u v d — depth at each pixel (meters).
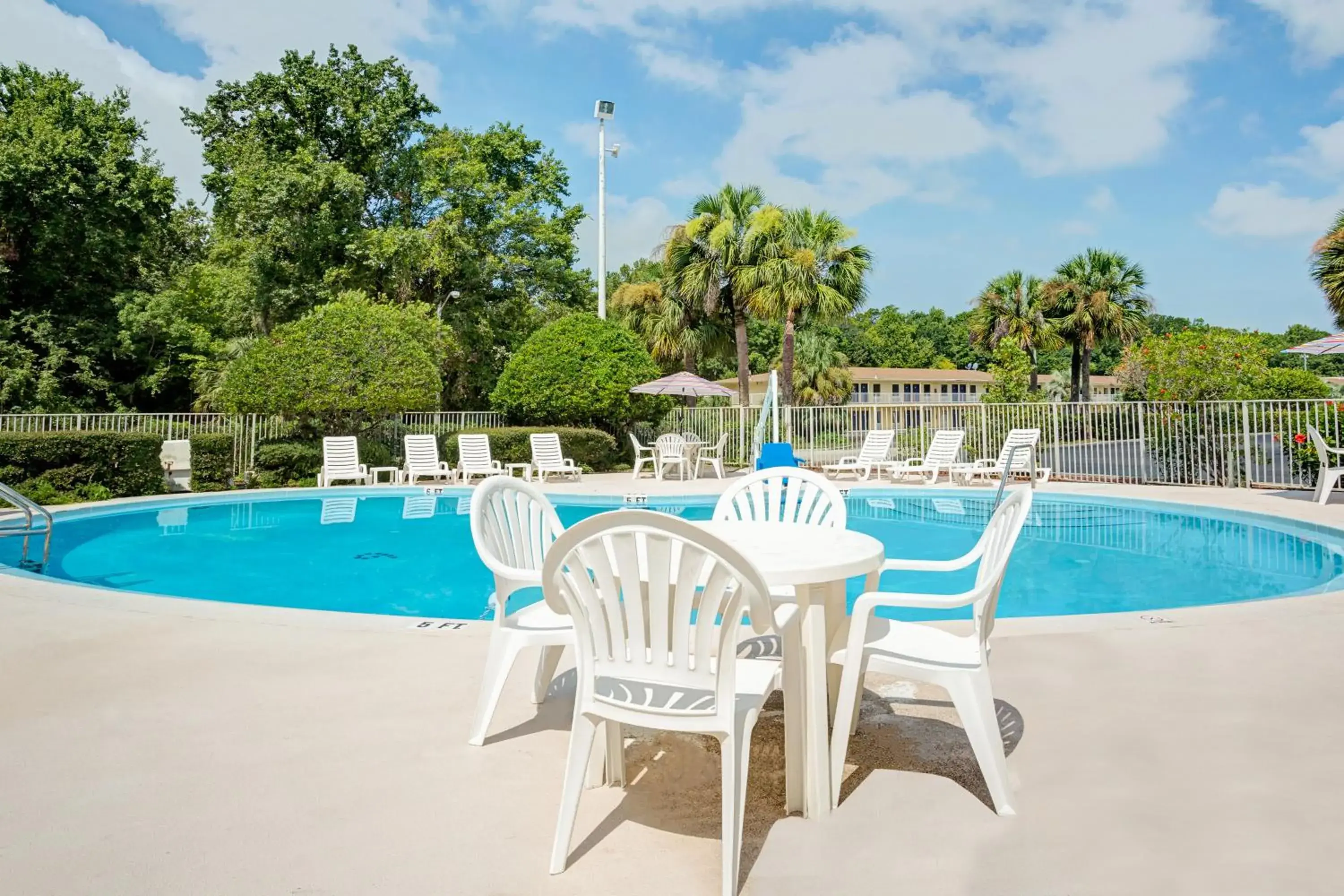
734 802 1.84
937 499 12.74
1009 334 30.06
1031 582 6.78
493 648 2.76
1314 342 9.90
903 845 2.04
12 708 3.03
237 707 3.06
